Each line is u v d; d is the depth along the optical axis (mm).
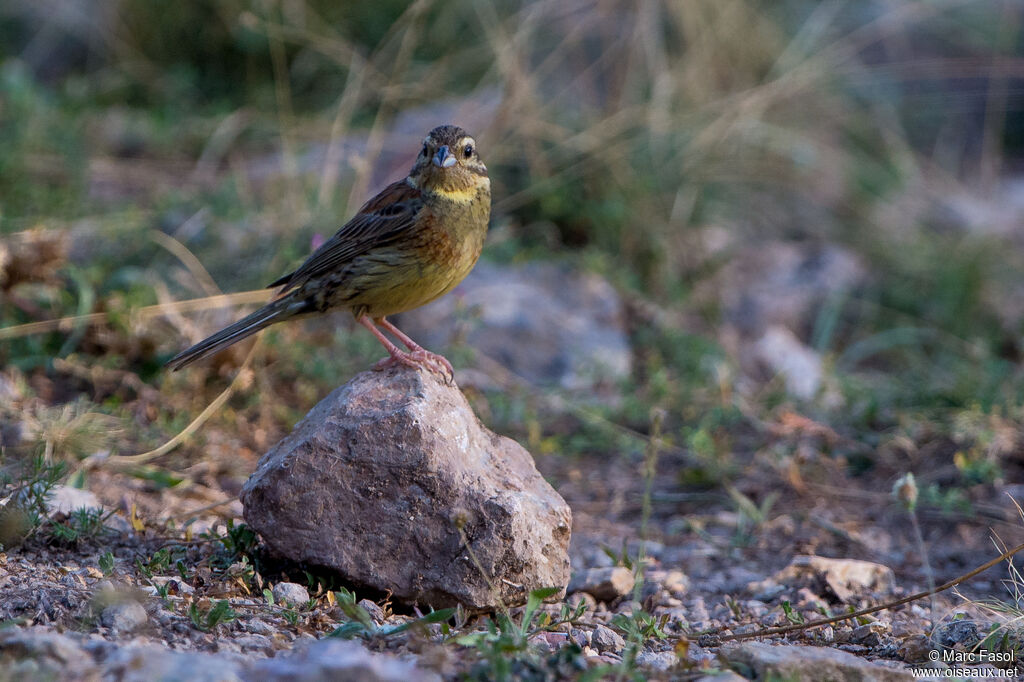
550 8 18062
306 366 12508
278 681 5582
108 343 12008
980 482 11117
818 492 11289
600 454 12438
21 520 7914
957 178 21594
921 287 17172
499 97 17891
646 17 17859
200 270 13141
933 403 13031
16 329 11656
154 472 10203
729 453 12242
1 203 13680
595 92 18734
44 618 6613
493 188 16438
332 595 7496
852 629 8031
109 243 13836
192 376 11984
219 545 8422
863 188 19281
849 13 21812
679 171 17250
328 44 17641
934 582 9336
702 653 7203
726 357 14227
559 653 6297
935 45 23469
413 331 13742
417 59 18891
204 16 19578
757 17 20062
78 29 19953
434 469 7574
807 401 13328
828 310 16156
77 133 16297
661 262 16312
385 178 16234
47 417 10641
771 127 18641
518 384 13312
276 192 15062
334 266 9188
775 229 18406
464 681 5984
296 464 7562
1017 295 17500
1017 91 23031
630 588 8898
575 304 14906
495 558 7531
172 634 6613
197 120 17641
